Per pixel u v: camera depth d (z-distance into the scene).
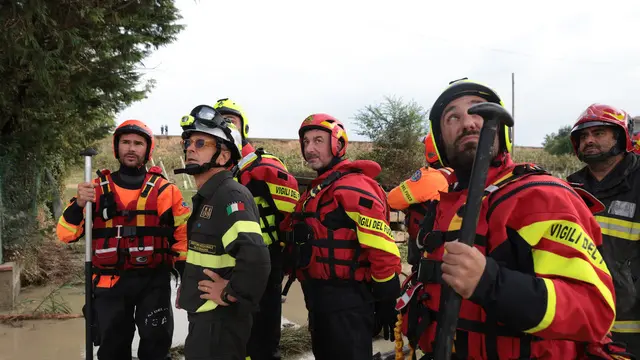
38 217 7.74
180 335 4.54
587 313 1.18
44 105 6.38
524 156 31.12
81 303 5.79
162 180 3.41
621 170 2.90
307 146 3.14
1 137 6.26
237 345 2.46
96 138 8.80
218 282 2.37
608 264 2.55
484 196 1.39
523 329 1.19
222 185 2.50
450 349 1.25
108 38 6.63
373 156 18.28
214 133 2.46
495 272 1.19
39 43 5.42
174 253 3.43
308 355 4.15
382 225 2.73
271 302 3.49
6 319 5.02
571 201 1.31
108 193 3.23
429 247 1.56
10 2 4.69
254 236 2.34
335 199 2.82
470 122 1.49
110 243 3.19
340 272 2.79
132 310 3.30
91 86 6.68
